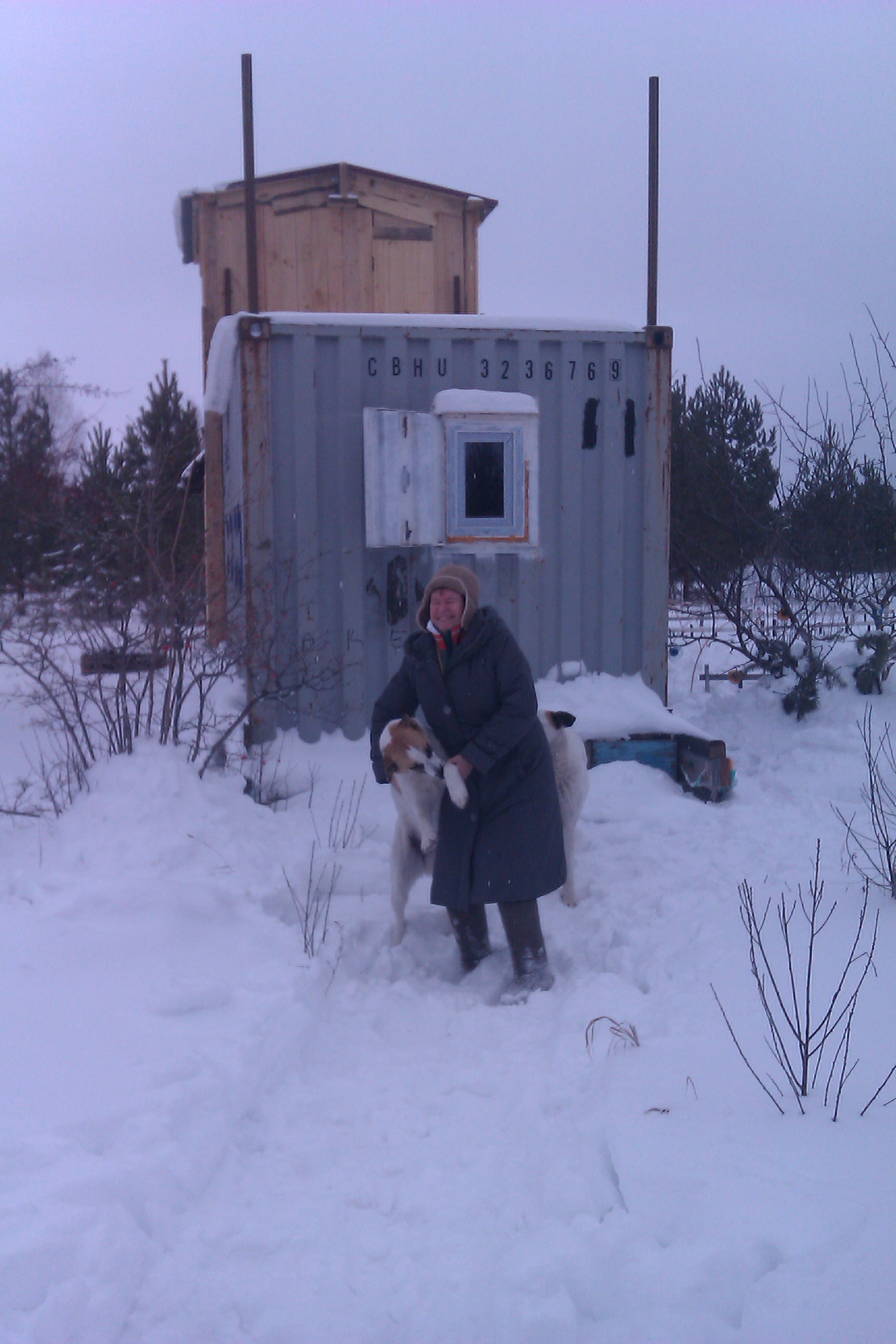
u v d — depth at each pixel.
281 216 9.74
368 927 4.48
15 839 4.66
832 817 5.66
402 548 6.43
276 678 5.67
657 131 7.04
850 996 3.10
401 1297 2.14
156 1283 2.15
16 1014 3.12
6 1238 2.07
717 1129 2.46
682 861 5.11
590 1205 2.33
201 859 4.52
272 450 6.20
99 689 5.20
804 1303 1.81
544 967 4.00
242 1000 3.43
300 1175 2.64
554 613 6.79
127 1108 2.63
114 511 6.05
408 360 6.44
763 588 9.04
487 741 3.79
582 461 6.77
